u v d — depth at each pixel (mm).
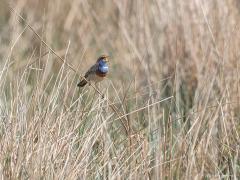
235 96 14172
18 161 10375
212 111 12945
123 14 19047
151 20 17859
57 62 18297
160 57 16688
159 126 12180
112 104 12203
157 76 16125
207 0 16453
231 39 15375
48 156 10578
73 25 21047
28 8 21891
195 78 15734
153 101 13125
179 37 16578
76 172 10438
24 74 12633
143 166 11008
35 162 10461
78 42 20422
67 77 11953
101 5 21375
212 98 13922
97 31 20516
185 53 16266
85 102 12148
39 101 11641
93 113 12227
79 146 11055
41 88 11914
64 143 10906
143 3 18094
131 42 17219
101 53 19203
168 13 17094
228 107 13328
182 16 16656
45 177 10297
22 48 18578
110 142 11617
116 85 16422
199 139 12438
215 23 15992
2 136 10906
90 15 20922
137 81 15922
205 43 16031
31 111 11547
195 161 11547
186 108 14438
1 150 10586
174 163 11320
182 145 11617
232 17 16094
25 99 11766
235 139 12609
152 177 10969
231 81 14602
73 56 18891
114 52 19047
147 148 11477
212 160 11766
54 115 11625
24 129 11180
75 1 21281
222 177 11453
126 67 17781
